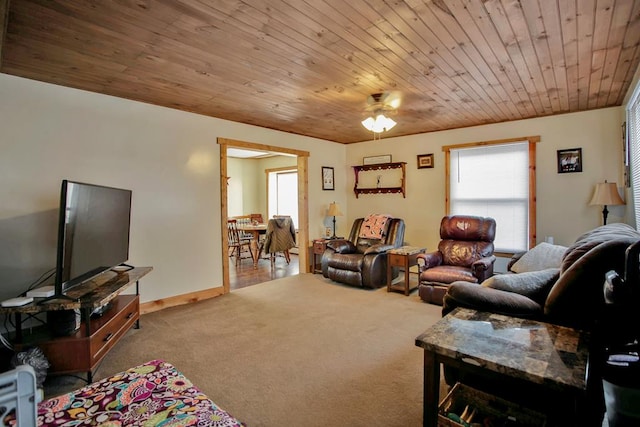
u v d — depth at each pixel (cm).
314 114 419
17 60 253
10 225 283
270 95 344
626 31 215
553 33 218
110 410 129
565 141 424
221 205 439
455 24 207
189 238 407
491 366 130
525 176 455
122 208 311
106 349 247
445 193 524
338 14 194
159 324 331
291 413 190
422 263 402
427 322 329
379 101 365
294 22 202
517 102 376
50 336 225
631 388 131
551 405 159
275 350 270
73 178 316
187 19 197
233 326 324
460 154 510
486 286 207
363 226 528
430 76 293
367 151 622
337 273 480
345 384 219
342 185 646
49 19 195
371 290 454
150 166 372
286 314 358
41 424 120
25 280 289
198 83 308
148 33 214
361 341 286
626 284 127
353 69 277
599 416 141
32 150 294
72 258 231
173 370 163
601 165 403
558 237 432
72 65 264
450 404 162
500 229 475
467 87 323
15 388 68
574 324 166
